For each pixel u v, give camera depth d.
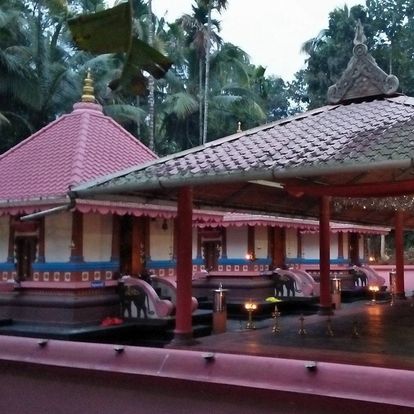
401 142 5.85
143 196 8.08
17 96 24.86
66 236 9.95
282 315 14.16
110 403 6.06
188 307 8.11
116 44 2.92
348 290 17.11
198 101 32.91
